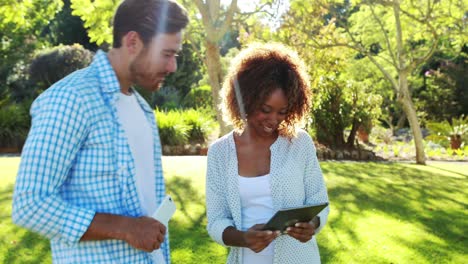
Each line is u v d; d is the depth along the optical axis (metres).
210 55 7.28
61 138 1.69
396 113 23.70
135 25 1.80
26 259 4.26
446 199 7.18
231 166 2.39
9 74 19.61
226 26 7.19
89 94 1.78
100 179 1.80
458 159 13.45
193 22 8.16
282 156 2.38
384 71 12.21
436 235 5.33
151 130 2.06
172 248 4.61
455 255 4.70
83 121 1.74
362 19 16.33
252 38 10.42
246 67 2.35
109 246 1.82
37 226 1.69
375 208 6.46
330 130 13.33
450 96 23.89
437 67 26.70
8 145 13.06
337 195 7.13
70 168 1.78
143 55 1.82
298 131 2.46
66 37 24.56
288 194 2.35
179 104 20.05
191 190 6.85
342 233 5.30
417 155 11.84
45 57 18.25
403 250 4.80
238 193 2.37
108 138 1.80
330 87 13.21
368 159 12.85
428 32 12.72
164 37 1.81
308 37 11.12
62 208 1.69
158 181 2.09
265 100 2.28
